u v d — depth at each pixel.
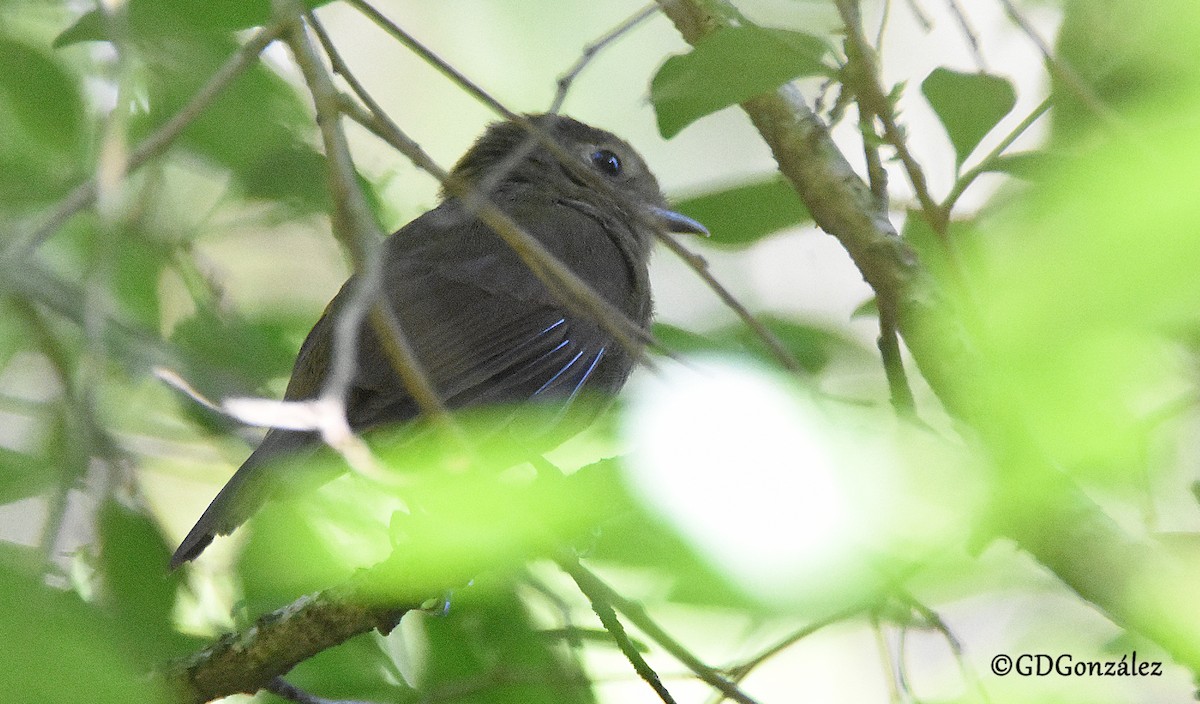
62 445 8.55
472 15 16.12
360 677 9.02
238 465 9.84
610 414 10.22
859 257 7.45
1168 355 5.78
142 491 9.77
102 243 5.45
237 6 8.09
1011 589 7.33
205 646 8.24
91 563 8.83
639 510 6.41
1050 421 4.94
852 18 6.95
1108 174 4.71
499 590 9.12
